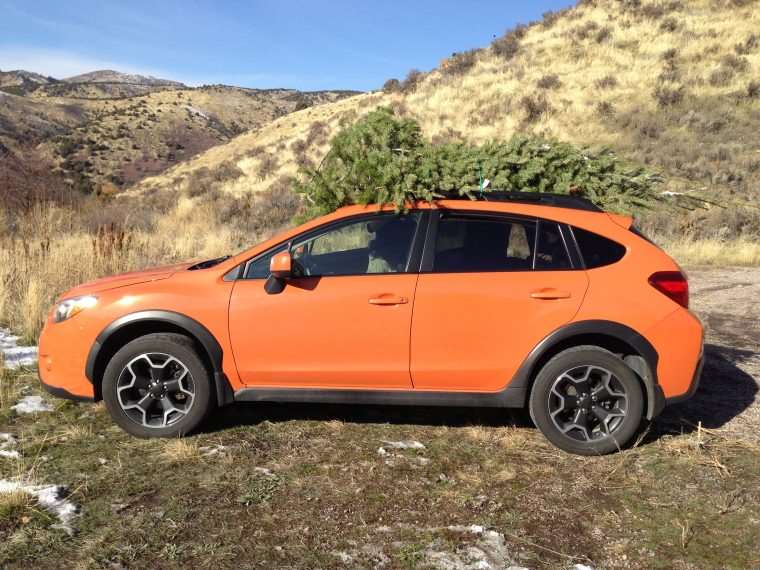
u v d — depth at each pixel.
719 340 6.86
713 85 27.95
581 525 3.21
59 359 4.21
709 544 3.04
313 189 4.77
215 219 18.45
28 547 2.94
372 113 4.82
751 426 4.51
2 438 4.18
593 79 29.98
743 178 20.25
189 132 111.12
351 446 4.14
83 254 9.37
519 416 4.71
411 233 4.21
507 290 3.99
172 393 4.23
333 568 2.82
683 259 12.84
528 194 4.47
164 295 4.14
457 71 35.81
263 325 4.11
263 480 3.64
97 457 3.91
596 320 3.93
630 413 3.97
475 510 3.34
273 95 181.00
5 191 13.04
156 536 3.05
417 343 4.05
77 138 91.56
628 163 5.28
